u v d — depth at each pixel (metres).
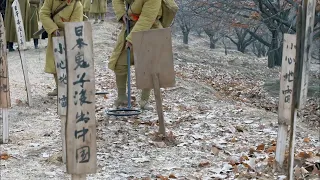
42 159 5.22
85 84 3.29
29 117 7.27
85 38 3.27
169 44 5.89
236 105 8.62
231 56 25.72
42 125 6.81
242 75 18.52
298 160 4.88
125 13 7.09
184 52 22.77
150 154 5.39
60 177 4.68
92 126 3.33
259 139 6.05
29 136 6.21
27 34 14.83
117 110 7.20
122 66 7.37
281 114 4.62
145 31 5.89
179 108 7.93
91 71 3.29
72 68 3.26
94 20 24.92
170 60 5.91
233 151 5.51
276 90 13.01
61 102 4.88
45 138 6.12
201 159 5.22
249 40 32.59
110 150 5.53
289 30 14.47
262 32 27.61
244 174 4.60
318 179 4.43
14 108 7.83
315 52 16.66
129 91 7.22
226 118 7.20
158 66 5.91
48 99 8.68
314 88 11.22
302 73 3.44
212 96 9.51
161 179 4.56
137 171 4.84
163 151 5.51
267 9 16.89
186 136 6.11
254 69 21.23
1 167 4.96
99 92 9.03
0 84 5.77
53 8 7.71
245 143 5.85
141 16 6.78
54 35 7.75
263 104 11.06
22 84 10.30
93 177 4.64
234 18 17.05
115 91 9.76
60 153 5.36
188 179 4.57
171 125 6.72
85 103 3.30
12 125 6.77
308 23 3.36
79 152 3.31
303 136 6.32
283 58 4.50
